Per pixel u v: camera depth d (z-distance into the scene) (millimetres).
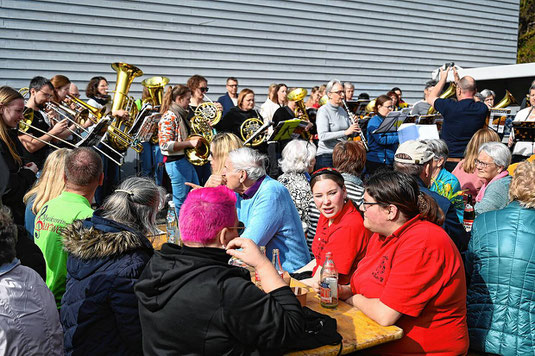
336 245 2688
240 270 1750
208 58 9125
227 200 1784
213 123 6840
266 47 9789
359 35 11078
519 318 2441
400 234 2252
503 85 11188
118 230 2055
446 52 12695
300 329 1701
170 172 5629
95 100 7305
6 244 1748
